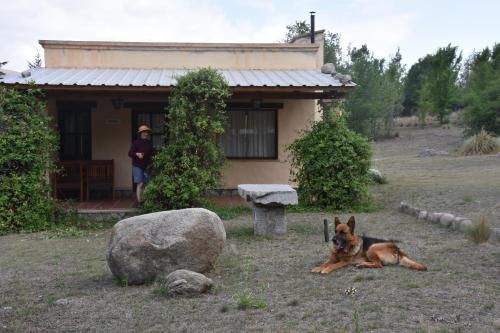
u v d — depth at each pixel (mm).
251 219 11094
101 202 12703
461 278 5957
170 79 12188
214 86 10906
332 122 12172
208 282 5719
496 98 28203
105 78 12211
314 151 11898
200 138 11047
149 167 11820
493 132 27375
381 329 4406
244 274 6484
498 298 5172
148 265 6078
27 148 10445
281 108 14141
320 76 13273
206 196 12961
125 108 13961
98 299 5605
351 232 6691
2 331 4719
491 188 12883
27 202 10461
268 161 14188
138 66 14344
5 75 12477
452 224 9125
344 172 11930
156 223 6211
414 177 16922
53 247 8727
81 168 12789
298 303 5219
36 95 11117
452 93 43500
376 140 38875
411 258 7039
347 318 4723
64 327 4781
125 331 4625
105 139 13992
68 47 14102
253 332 4461
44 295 5863
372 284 5805
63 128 13961
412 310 4879
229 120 14203
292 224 10297
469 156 23453
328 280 6094
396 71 48344
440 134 38531
